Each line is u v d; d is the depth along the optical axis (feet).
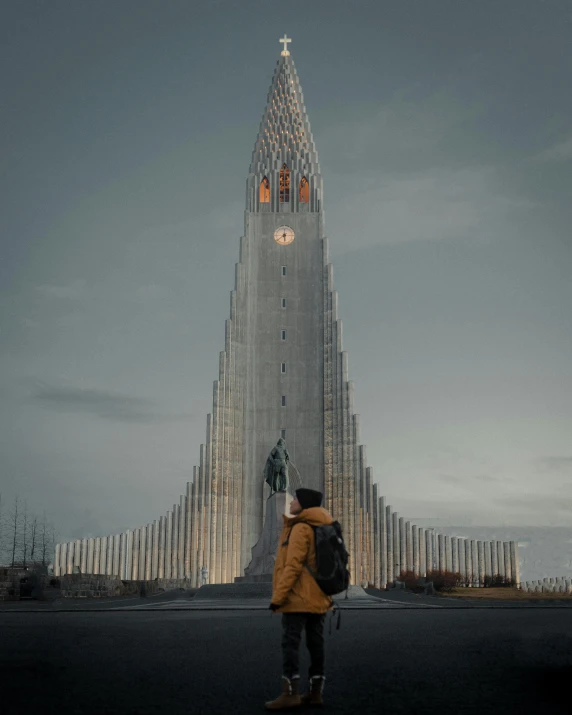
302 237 317.01
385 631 60.59
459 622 72.43
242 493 298.15
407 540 293.43
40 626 69.56
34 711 26.61
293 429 302.25
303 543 28.53
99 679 34.27
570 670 36.47
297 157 323.98
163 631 62.85
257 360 306.96
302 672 36.40
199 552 288.92
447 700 28.58
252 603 138.00
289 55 345.31
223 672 36.58
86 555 291.79
